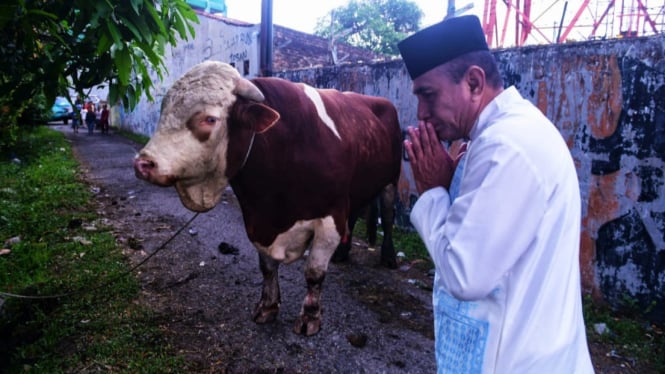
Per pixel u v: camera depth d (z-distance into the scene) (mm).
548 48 3994
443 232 1161
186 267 4121
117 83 2672
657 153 3438
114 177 8484
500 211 1048
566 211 1129
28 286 3488
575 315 1171
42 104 10641
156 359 2670
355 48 13219
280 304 3459
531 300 1124
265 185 2615
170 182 2123
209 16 11062
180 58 13297
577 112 3854
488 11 8219
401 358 2885
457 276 1063
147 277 3842
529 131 1115
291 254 2914
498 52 4355
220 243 4848
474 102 1273
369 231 4941
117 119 21344
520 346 1128
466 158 1217
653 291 3551
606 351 3168
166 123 2143
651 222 3516
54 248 4344
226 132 2285
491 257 1041
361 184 3434
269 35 7168
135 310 3240
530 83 4145
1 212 5301
